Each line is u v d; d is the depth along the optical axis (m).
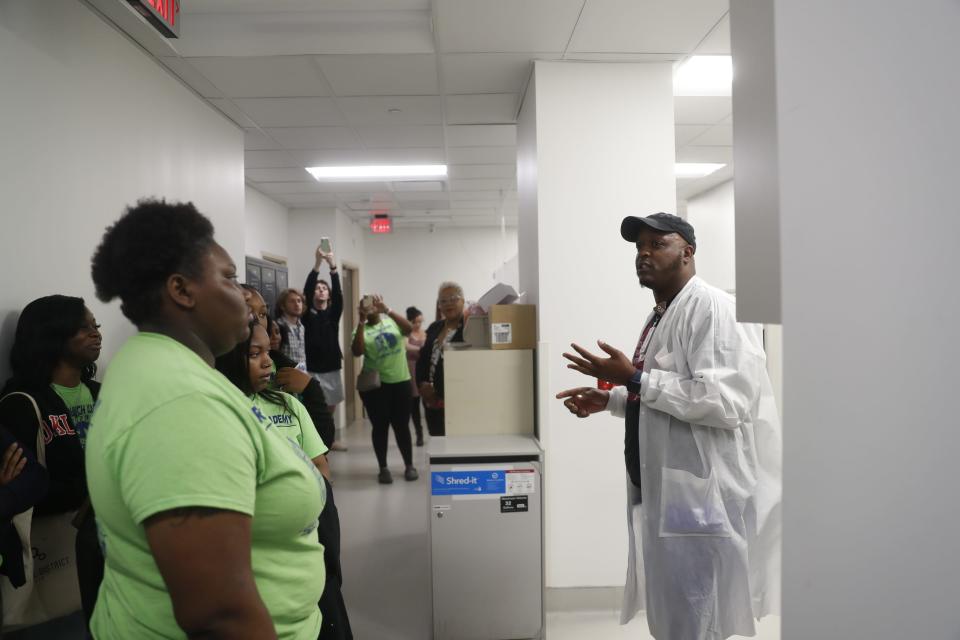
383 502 3.83
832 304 0.62
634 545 1.68
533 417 2.50
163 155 2.68
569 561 2.52
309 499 0.78
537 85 2.61
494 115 3.45
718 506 1.44
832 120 0.63
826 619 0.62
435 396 3.21
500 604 2.17
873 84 0.63
